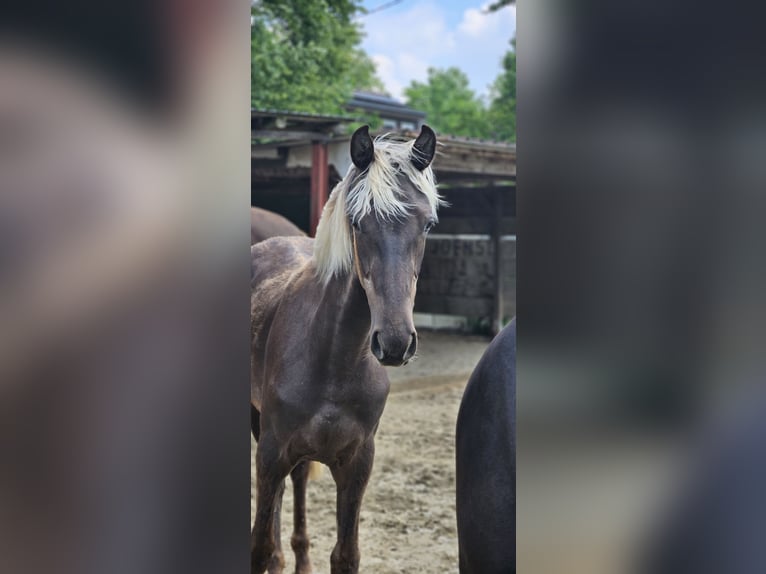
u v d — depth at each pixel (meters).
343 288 2.05
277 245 2.88
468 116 22.89
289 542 2.99
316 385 2.13
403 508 3.28
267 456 2.22
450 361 7.20
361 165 2.02
